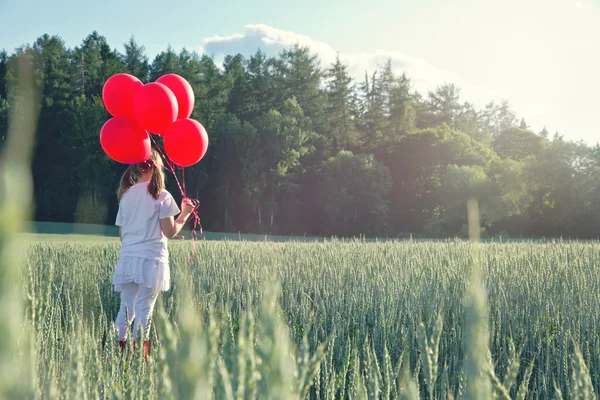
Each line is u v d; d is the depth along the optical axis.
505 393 0.60
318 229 60.00
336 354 3.83
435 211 57.62
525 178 50.91
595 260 7.21
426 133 61.03
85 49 63.84
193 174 59.06
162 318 0.32
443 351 3.84
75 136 52.59
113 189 54.22
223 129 59.97
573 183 49.75
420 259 7.75
